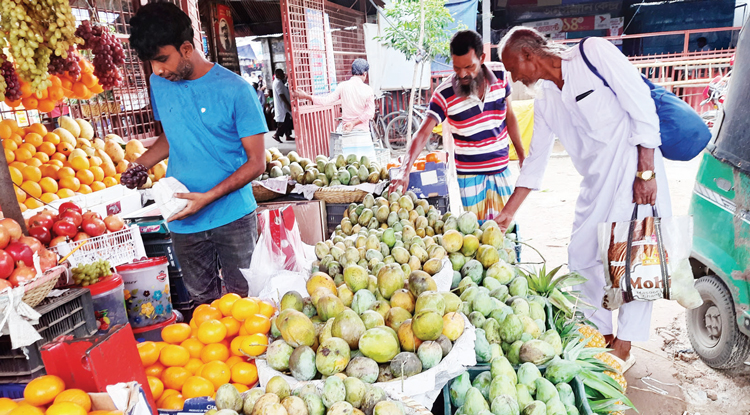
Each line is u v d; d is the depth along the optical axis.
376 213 3.40
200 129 2.56
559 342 1.97
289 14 8.06
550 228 6.14
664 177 2.95
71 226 2.61
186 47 2.34
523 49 2.96
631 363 3.30
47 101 3.16
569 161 9.97
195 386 1.74
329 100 7.03
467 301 2.11
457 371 1.68
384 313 1.94
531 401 1.66
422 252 2.46
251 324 1.96
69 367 1.47
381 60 11.68
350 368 1.59
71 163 3.94
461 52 3.46
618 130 2.88
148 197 4.38
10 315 1.87
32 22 2.36
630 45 16.11
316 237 4.30
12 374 2.06
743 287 2.83
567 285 2.68
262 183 4.40
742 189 2.83
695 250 3.24
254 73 20.25
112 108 5.20
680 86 11.84
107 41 3.38
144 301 3.07
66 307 2.24
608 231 2.90
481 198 4.00
